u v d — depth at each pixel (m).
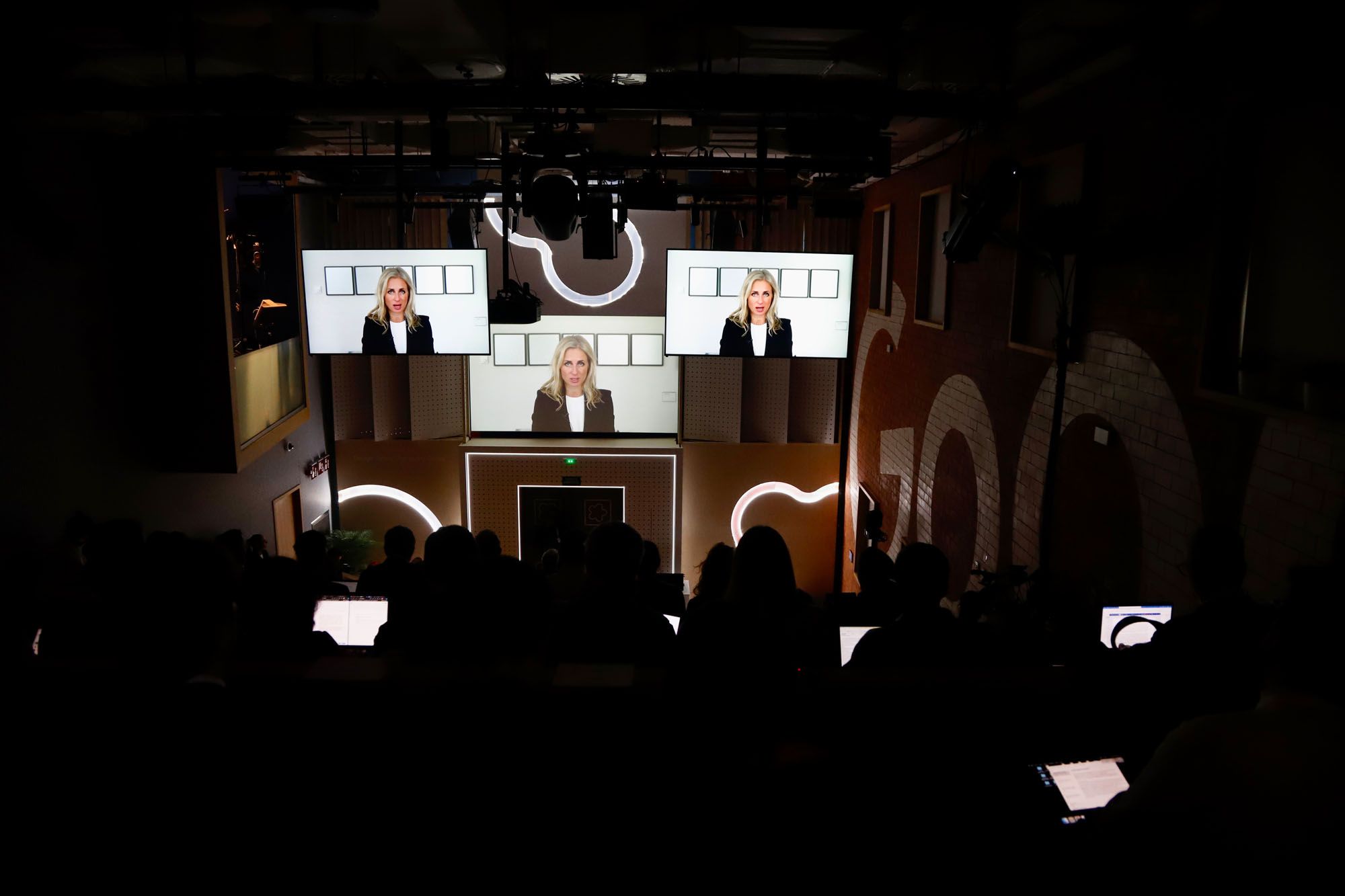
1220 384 3.71
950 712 1.84
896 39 4.48
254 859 1.74
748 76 4.47
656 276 10.75
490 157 6.26
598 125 6.08
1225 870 1.27
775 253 8.78
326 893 1.74
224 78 5.34
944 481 7.15
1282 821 1.24
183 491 6.98
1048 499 4.68
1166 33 3.91
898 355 8.59
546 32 4.82
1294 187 3.31
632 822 1.67
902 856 1.65
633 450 10.88
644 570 4.37
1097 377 4.65
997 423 6.02
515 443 10.95
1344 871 1.22
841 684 1.82
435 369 10.71
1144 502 4.20
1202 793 1.29
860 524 10.16
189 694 1.70
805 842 1.63
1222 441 3.61
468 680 1.71
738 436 10.93
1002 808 1.74
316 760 1.74
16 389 5.03
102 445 5.91
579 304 10.80
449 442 10.89
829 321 8.91
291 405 8.78
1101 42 4.22
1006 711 1.85
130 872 1.72
